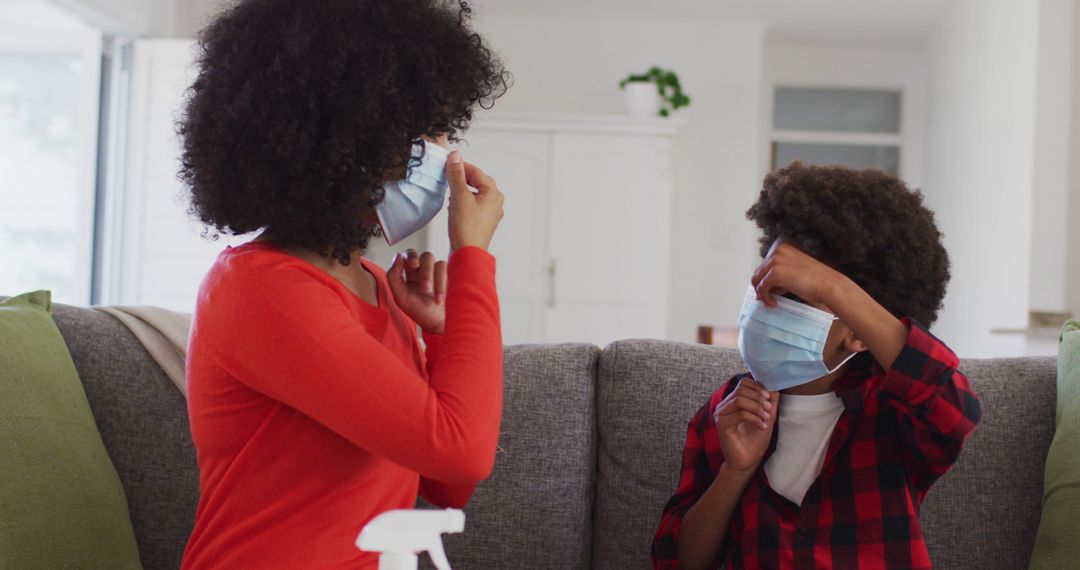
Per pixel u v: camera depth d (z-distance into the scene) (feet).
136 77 15.64
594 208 17.83
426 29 3.40
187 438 5.10
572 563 5.05
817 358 3.89
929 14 18.98
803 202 3.98
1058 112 13.84
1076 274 14.05
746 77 19.27
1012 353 14.23
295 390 3.10
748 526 4.18
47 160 16.07
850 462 4.11
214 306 3.24
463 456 3.11
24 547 4.01
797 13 18.89
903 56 20.71
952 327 17.75
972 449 4.93
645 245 17.80
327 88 3.20
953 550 4.84
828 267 3.89
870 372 4.17
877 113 21.07
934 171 19.56
